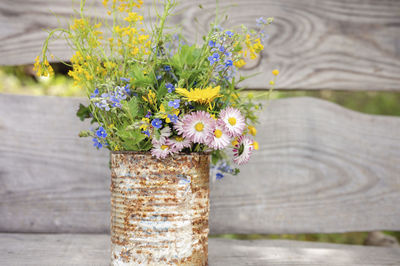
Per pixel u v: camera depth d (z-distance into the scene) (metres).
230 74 1.04
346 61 1.47
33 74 1.76
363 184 1.46
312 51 1.47
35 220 1.40
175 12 1.41
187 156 0.94
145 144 0.93
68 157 1.42
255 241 1.38
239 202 1.43
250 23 1.44
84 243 1.30
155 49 1.02
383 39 1.49
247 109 1.13
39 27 1.40
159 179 0.93
